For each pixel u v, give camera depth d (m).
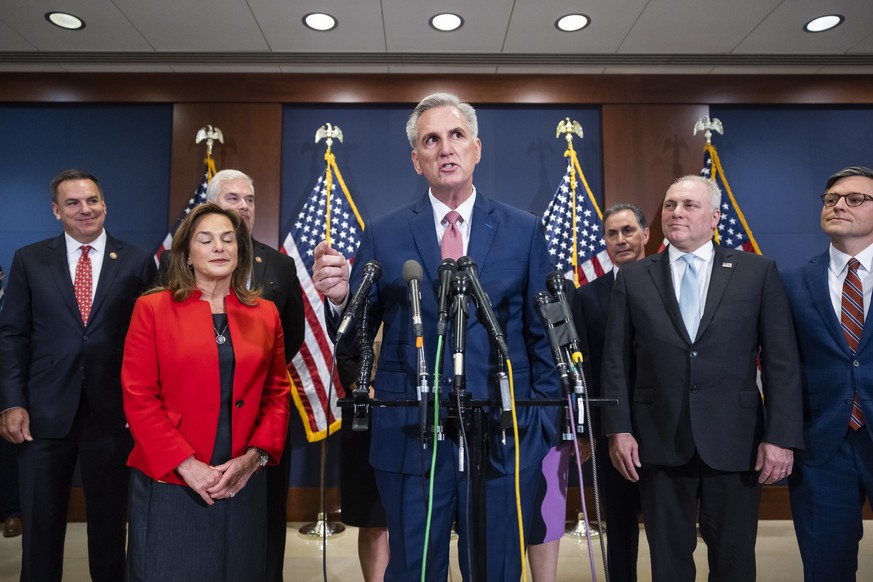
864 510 4.13
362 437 2.39
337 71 4.54
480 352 1.50
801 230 4.57
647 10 3.84
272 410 1.90
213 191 2.71
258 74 4.55
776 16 3.91
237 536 1.75
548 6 3.80
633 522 2.49
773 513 4.21
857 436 2.01
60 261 2.51
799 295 2.19
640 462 2.09
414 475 1.47
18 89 4.50
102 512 2.42
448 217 1.65
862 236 2.10
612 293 2.30
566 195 4.26
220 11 3.85
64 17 3.89
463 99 4.57
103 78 4.52
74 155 4.54
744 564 1.93
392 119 4.62
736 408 1.98
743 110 4.65
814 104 4.61
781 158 4.62
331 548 3.58
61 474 2.40
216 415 1.74
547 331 1.37
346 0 3.74
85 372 2.41
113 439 2.44
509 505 1.46
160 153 4.55
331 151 4.57
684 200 2.15
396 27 4.03
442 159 1.58
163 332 1.74
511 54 4.35
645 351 2.13
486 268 1.59
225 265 1.80
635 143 4.54
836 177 2.17
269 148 4.49
